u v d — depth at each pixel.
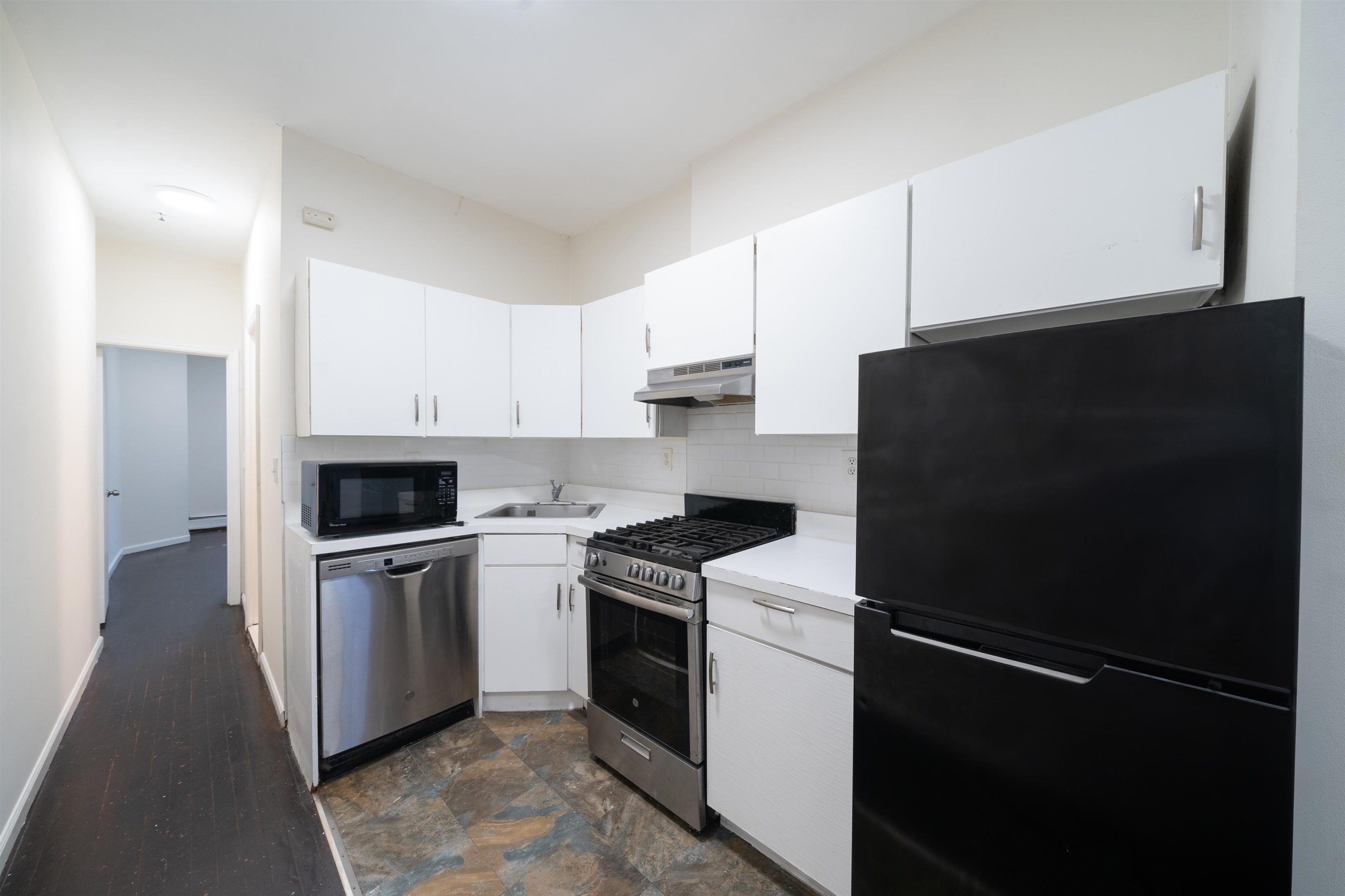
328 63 1.77
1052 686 0.81
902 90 1.70
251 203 2.73
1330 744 0.73
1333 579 0.72
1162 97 1.00
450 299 2.35
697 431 2.42
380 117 2.07
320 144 2.22
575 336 2.56
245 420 3.42
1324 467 0.73
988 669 0.88
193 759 1.93
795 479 2.04
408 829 1.58
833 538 1.89
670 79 1.86
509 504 2.84
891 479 1.01
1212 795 0.69
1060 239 1.11
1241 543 0.67
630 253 2.85
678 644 1.60
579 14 1.57
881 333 1.40
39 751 1.80
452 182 2.58
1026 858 0.84
